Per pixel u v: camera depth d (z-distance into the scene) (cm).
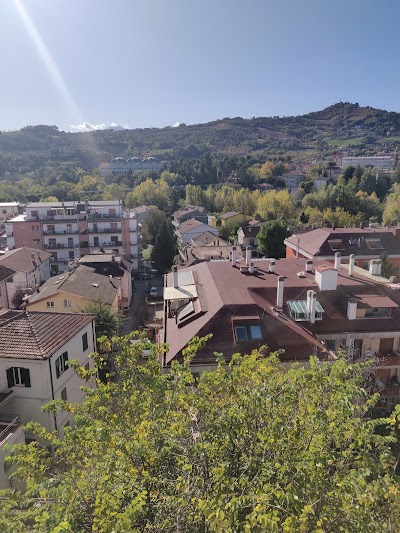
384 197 12738
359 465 869
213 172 17475
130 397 1147
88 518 882
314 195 11219
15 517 903
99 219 7212
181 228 9544
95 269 5081
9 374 2255
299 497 749
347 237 5112
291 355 2211
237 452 923
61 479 966
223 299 2505
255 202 11656
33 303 3953
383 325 2512
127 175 18488
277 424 852
